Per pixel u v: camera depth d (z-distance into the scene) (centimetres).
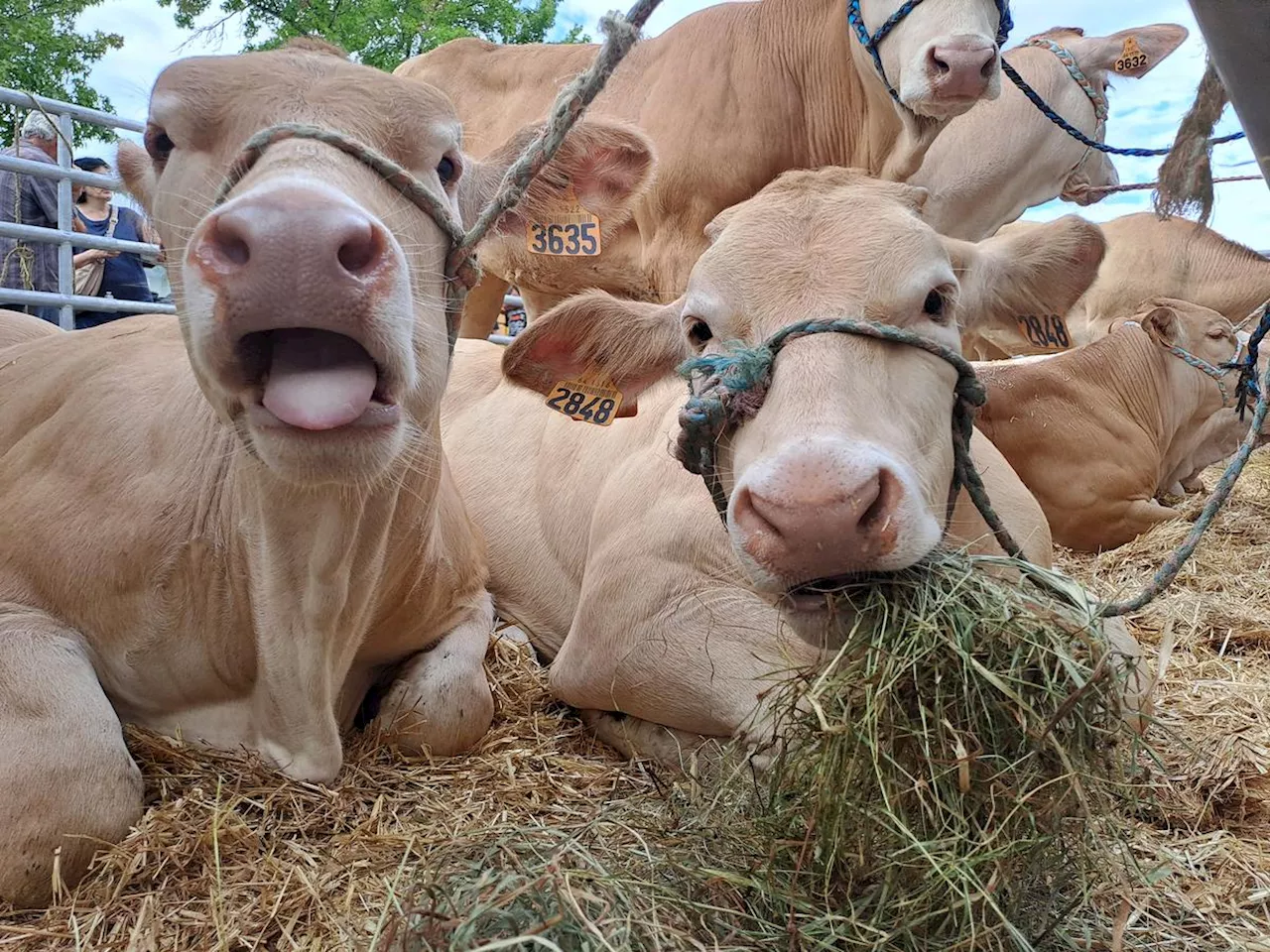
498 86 202
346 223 49
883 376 60
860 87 142
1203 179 54
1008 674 51
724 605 79
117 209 221
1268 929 56
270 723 72
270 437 52
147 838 61
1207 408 185
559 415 109
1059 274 81
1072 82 179
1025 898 52
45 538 72
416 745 79
